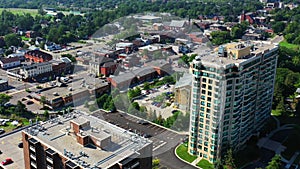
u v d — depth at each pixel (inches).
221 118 6067.9
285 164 6633.9
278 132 7844.5
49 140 4416.8
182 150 6791.3
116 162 3981.3
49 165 4281.5
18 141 6924.2
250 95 6628.9
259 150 7037.4
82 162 3959.2
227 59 6141.7
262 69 6909.5
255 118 7263.8
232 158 6220.5
